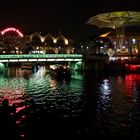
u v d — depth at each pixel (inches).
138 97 2297.0
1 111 1331.2
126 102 2066.9
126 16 5575.8
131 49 6402.6
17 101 2137.1
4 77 4409.5
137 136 1245.7
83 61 4904.0
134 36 6240.2
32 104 2001.7
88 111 1743.4
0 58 4404.5
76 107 1878.7
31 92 2628.0
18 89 2854.3
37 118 1563.7
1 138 1149.7
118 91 2657.5
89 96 2351.1
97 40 6451.8
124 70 4921.3
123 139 1211.9
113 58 5723.4
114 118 1558.8
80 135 1259.8
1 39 6264.8
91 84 3257.9
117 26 5930.1
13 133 1210.6
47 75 4808.1
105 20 5851.4
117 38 6077.8
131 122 1470.2
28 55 4503.0
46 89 2837.1
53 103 2032.5
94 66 4970.5
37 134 1261.1
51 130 1325.0
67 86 3083.2
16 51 6190.9
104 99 2201.0
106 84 3245.6
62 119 1544.0
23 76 4606.3
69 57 4773.6
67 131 1314.0
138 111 1737.2
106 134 1273.4
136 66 4931.1
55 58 4667.8
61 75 3907.5
